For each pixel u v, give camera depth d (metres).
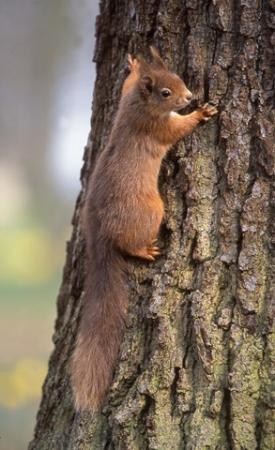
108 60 5.42
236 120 5.28
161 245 5.31
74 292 5.43
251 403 5.23
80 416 5.30
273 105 5.27
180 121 5.30
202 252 5.28
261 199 5.27
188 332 5.27
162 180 5.32
